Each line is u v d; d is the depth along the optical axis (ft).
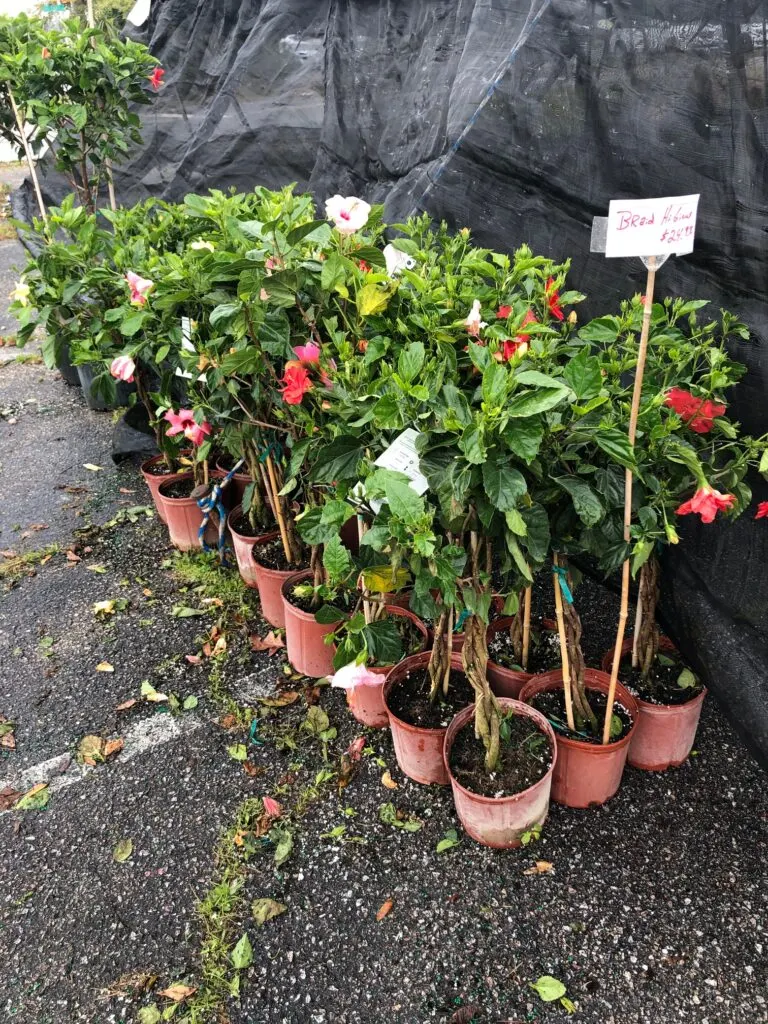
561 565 5.70
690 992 5.13
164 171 15.83
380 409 4.79
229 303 6.11
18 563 10.39
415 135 9.30
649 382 5.98
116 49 13.28
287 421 7.08
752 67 5.41
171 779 7.02
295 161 12.79
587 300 7.13
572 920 5.60
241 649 8.59
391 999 5.22
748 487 5.66
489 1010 5.11
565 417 5.01
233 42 14.14
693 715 6.41
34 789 7.00
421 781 6.67
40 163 17.26
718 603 6.17
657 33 5.91
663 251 4.37
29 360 17.97
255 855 6.24
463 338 5.92
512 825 5.89
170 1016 5.21
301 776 6.93
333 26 10.76
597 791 6.27
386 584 5.48
